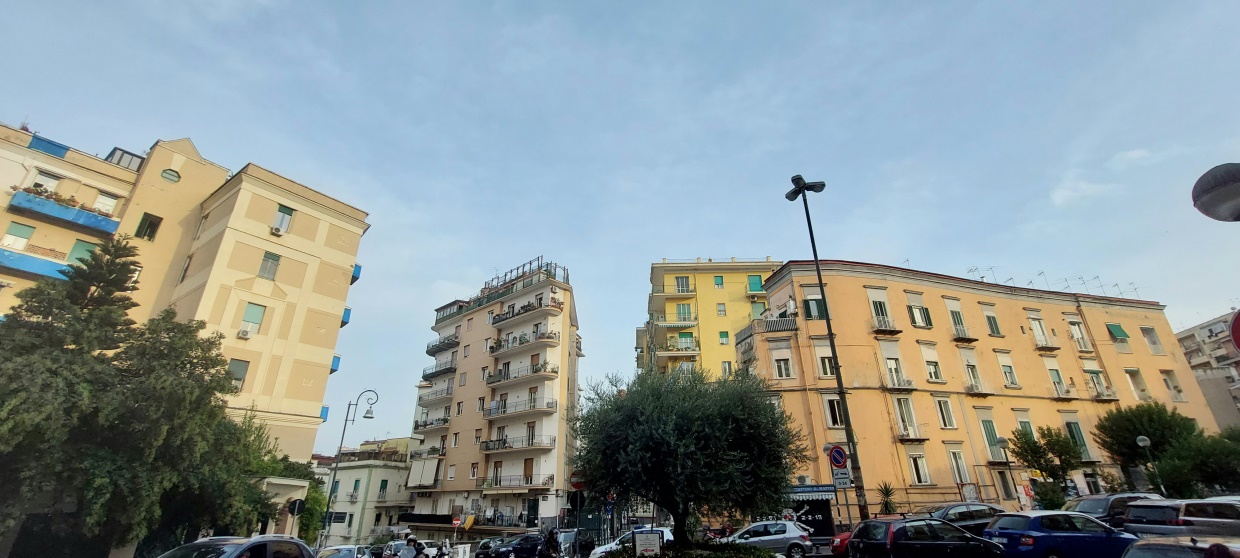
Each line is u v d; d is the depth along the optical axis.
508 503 43.62
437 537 45.31
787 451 13.68
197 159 35.44
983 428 30.47
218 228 31.30
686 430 12.68
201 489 16.56
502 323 51.00
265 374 29.86
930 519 13.49
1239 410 38.28
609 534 28.98
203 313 28.39
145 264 31.56
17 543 14.17
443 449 51.31
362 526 51.31
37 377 12.40
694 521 19.00
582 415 14.34
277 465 25.02
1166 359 37.31
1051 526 12.84
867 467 27.38
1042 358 34.38
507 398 48.03
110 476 13.16
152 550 16.62
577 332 59.38
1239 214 4.33
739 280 49.66
